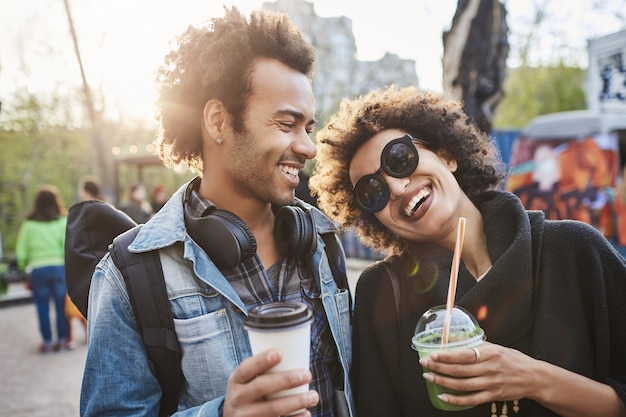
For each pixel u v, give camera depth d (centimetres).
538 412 138
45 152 2133
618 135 774
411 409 152
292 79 142
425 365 124
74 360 620
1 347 700
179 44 156
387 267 169
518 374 123
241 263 149
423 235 156
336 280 169
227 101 141
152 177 1877
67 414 458
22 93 1980
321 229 169
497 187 182
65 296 668
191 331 136
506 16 496
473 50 489
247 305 146
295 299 153
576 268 144
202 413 121
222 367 136
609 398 129
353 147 168
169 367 135
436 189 155
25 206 1953
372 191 160
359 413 157
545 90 2069
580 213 794
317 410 146
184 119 152
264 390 99
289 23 150
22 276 1196
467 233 158
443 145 165
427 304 157
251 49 141
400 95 175
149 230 144
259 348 104
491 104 508
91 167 2169
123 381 131
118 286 137
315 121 151
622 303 139
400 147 154
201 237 142
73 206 176
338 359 155
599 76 816
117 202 1053
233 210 152
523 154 860
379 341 161
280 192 143
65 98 2025
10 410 471
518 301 141
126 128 1598
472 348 123
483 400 123
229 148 144
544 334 139
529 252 143
